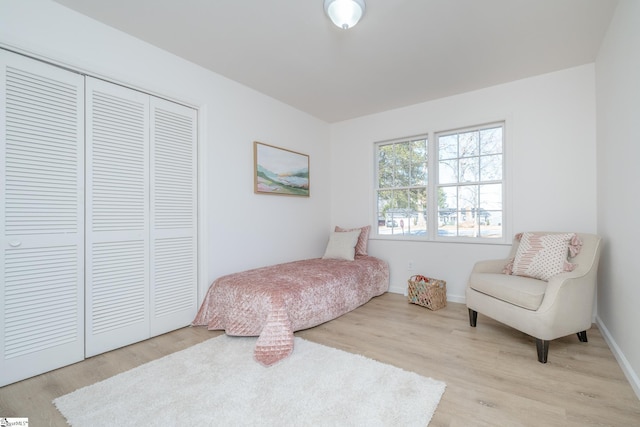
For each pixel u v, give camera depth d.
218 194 2.93
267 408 1.51
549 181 2.94
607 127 2.32
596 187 2.72
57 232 1.98
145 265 2.43
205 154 2.81
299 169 3.89
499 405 1.55
